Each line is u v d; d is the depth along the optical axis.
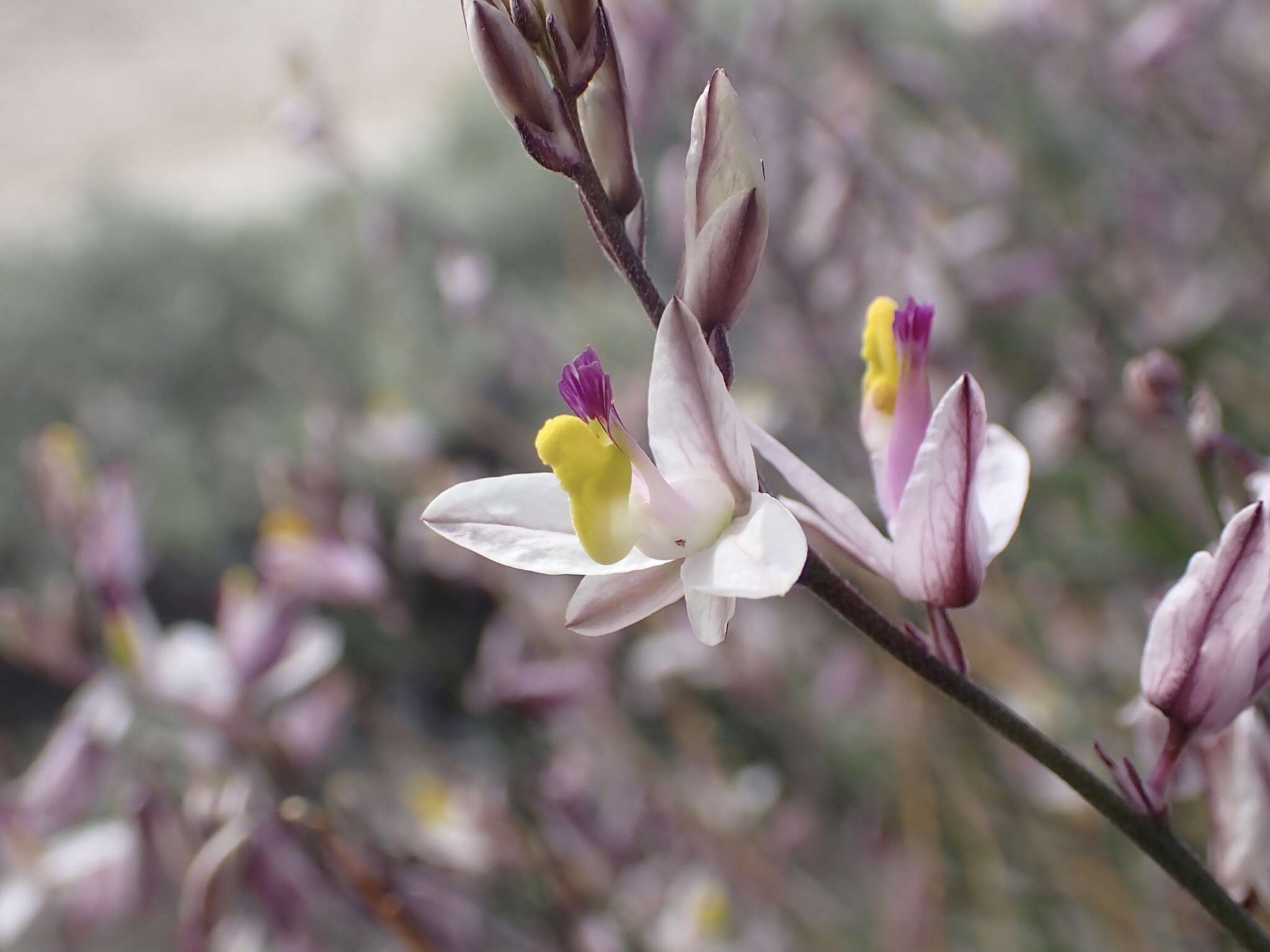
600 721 0.19
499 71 0.08
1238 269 0.22
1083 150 0.23
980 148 0.22
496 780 0.18
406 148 0.52
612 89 0.09
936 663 0.08
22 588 0.40
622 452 0.09
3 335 0.45
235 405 0.44
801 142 0.20
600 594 0.09
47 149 0.72
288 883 0.13
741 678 0.21
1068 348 0.20
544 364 0.24
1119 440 0.18
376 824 0.16
